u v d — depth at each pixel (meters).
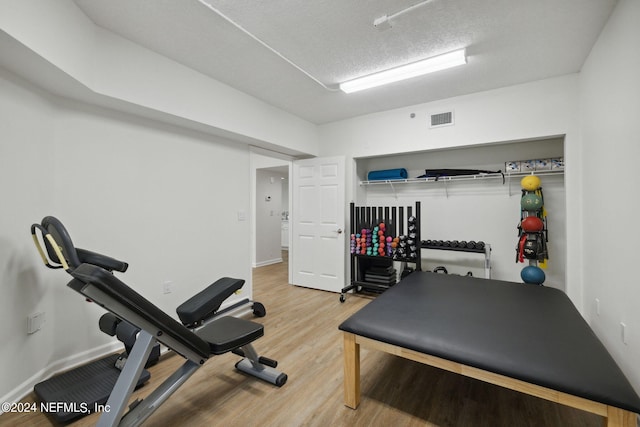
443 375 2.04
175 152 2.78
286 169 6.03
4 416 1.61
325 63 2.58
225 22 2.01
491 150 3.65
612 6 1.87
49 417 1.61
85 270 1.25
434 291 2.38
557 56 2.48
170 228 2.73
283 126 3.76
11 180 1.71
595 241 2.31
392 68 2.66
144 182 2.54
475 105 3.25
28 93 1.81
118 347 2.36
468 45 2.32
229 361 2.27
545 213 3.20
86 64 1.90
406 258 3.52
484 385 1.92
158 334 1.45
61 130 2.04
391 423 1.58
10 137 1.70
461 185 3.84
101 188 2.26
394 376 2.03
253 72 2.74
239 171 3.46
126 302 1.31
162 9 1.87
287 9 1.89
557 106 2.85
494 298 2.19
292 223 4.52
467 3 1.84
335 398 1.80
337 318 3.12
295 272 4.48
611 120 1.98
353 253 3.86
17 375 1.74
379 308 1.97
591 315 2.43
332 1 1.82
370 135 3.95
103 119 2.28
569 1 1.82
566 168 2.80
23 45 1.45
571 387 1.15
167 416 1.65
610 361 1.30
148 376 1.97
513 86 3.05
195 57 2.46
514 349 1.41
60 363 2.03
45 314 1.93
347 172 4.16
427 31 2.13
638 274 1.60
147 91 2.30
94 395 1.72
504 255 3.59
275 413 1.67
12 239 1.71
